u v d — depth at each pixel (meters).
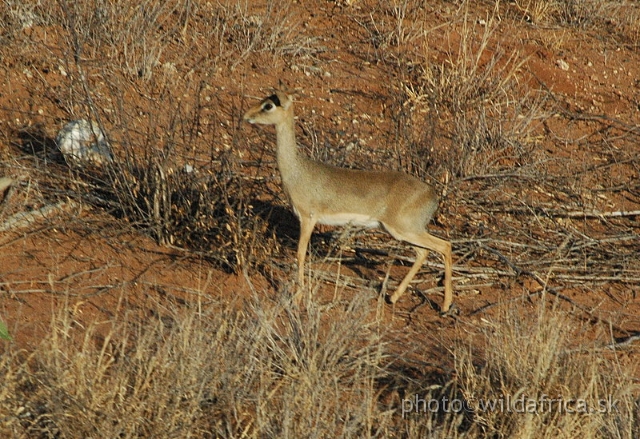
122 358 19.20
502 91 40.22
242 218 28.50
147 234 28.12
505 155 37.62
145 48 36.72
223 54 39.06
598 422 20.89
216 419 19.86
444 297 27.98
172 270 26.72
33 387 18.97
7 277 24.67
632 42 49.78
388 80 40.59
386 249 30.61
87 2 37.78
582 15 50.84
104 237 27.42
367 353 22.33
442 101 39.44
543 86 43.25
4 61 34.50
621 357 26.02
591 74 45.38
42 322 22.84
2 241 26.22
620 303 29.59
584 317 28.31
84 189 29.27
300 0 45.44
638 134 41.34
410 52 42.72
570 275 30.70
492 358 23.00
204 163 31.50
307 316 23.80
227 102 36.16
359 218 27.03
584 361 23.05
